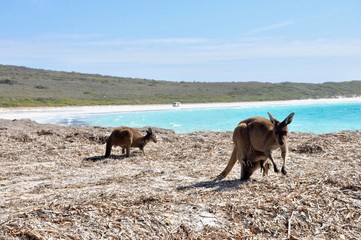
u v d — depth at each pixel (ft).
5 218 23.06
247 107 265.54
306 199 25.32
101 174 40.04
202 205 24.99
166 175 37.27
